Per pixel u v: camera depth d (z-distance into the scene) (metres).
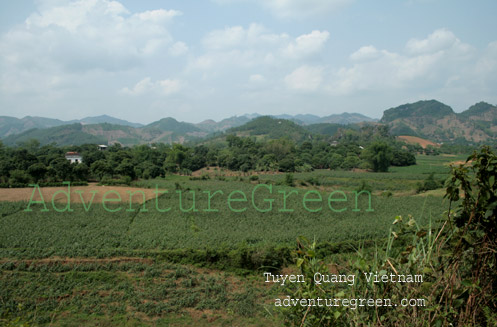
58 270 22.17
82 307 18.30
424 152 138.38
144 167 77.81
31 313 17.30
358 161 100.69
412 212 39.69
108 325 16.73
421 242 4.60
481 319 3.95
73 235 29.33
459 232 4.16
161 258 24.45
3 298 18.55
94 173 64.19
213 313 17.98
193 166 101.31
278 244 27.12
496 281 4.03
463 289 3.88
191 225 34.66
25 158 63.03
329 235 29.50
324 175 87.00
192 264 24.12
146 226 33.66
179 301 18.88
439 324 3.75
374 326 4.03
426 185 61.56
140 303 18.77
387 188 66.50
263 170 98.88
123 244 27.23
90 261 23.45
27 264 22.75
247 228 33.69
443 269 4.18
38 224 33.16
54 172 57.69
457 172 4.14
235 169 100.94
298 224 35.88
